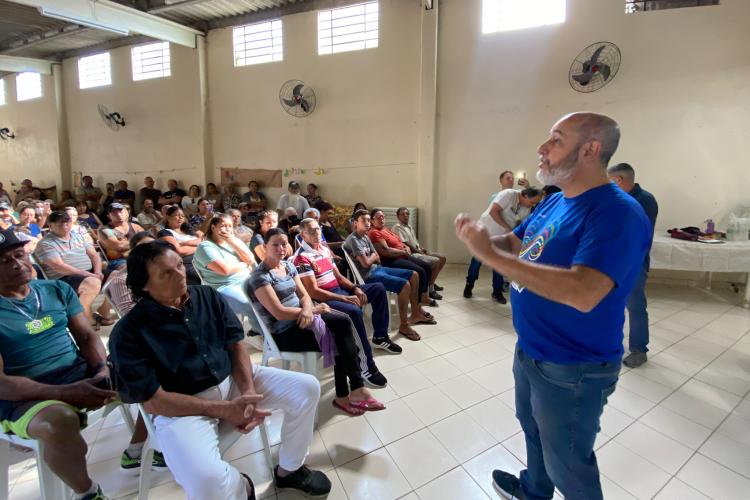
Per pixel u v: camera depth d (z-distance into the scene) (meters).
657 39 4.10
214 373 1.35
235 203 6.19
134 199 6.97
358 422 1.88
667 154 4.21
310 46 5.66
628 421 1.86
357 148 5.64
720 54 3.92
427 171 5.18
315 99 5.75
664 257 3.55
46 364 1.43
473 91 4.93
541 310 1.01
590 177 0.95
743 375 2.28
